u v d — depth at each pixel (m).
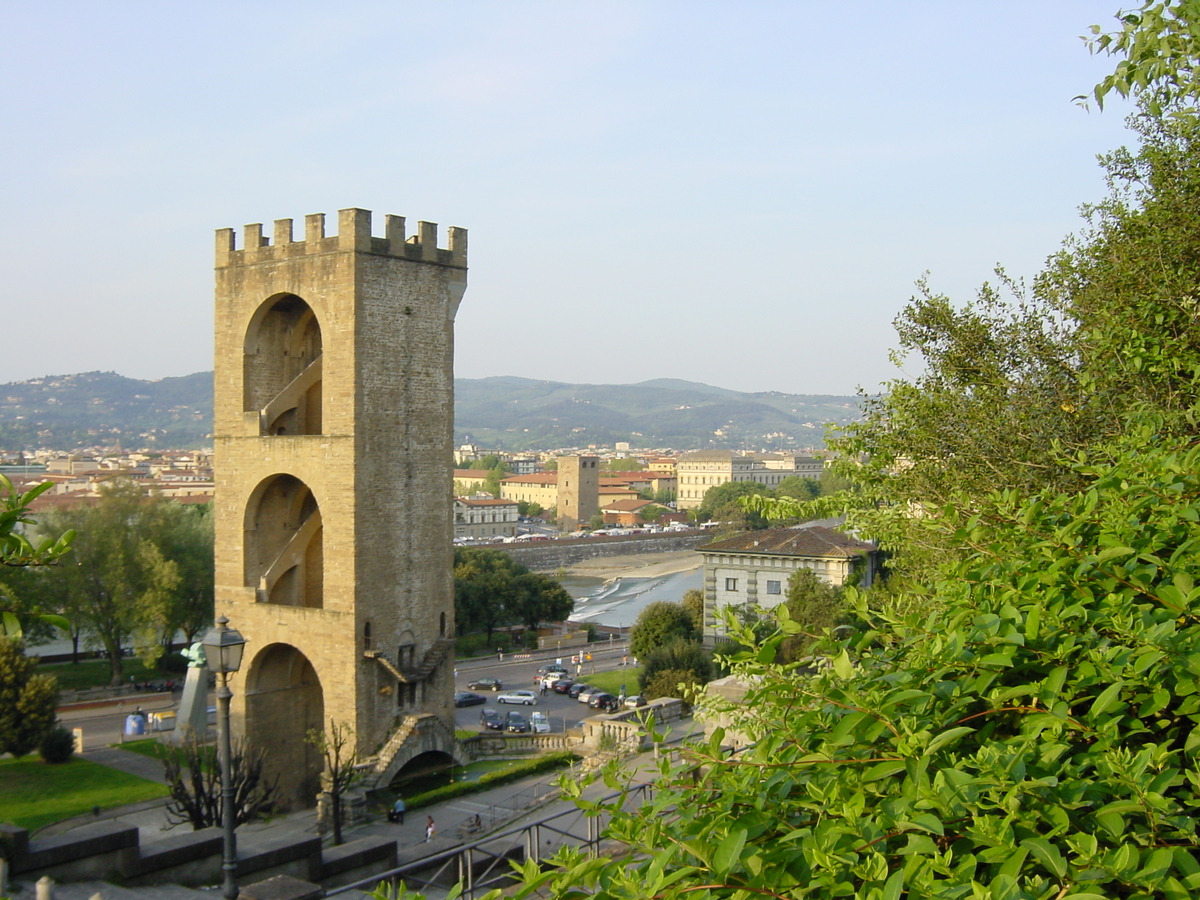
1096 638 12.77
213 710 101.25
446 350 71.69
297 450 67.44
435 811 62.41
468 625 161.12
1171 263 31.03
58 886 29.75
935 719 11.87
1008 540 16.52
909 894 9.69
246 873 33.66
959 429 36.00
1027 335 37.03
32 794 70.75
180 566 113.06
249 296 70.38
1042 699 11.62
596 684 129.12
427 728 67.31
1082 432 33.16
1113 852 9.55
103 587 111.69
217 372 71.94
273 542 71.69
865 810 11.12
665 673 89.62
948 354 37.78
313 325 74.31
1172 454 16.50
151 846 32.59
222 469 71.06
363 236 65.81
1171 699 12.23
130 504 114.56
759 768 11.96
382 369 67.06
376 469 66.44
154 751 82.81
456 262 72.31
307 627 66.56
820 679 12.30
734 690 40.31
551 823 53.12
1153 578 14.32
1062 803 10.45
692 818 11.54
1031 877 10.40
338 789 56.84
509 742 76.31
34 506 138.75
